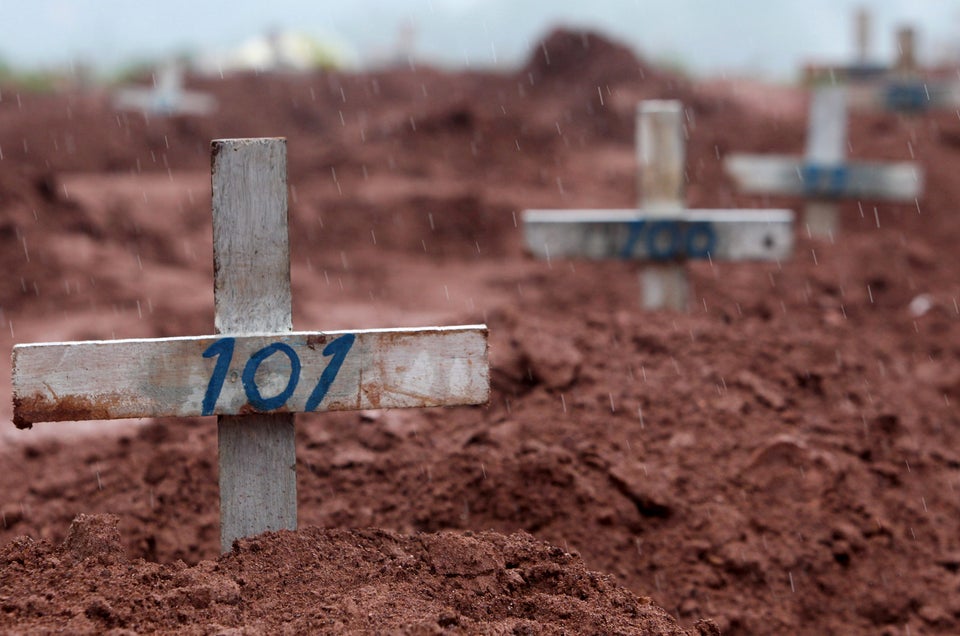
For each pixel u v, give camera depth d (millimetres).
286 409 3879
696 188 15852
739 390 6324
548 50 24281
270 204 3926
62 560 3619
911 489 5848
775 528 5332
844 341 7602
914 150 16297
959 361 8094
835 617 5070
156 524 5352
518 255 13055
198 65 29750
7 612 3221
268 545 3773
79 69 27891
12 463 5953
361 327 9258
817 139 11438
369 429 5902
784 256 7867
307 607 3387
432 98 24828
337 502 5352
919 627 5074
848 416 6336
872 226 13328
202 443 5895
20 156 17016
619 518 5258
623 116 20844
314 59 30266
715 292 9961
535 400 6109
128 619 3193
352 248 13281
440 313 9891
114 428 6398
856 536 5363
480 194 14742
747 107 21484
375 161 16500
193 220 13391
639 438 5812
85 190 13266
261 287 3949
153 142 19312
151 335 9023
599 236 7914
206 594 3340
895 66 18938
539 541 4078
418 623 3172
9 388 7492
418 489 5422
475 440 5715
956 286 10555
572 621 3475
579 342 6727
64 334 8961
